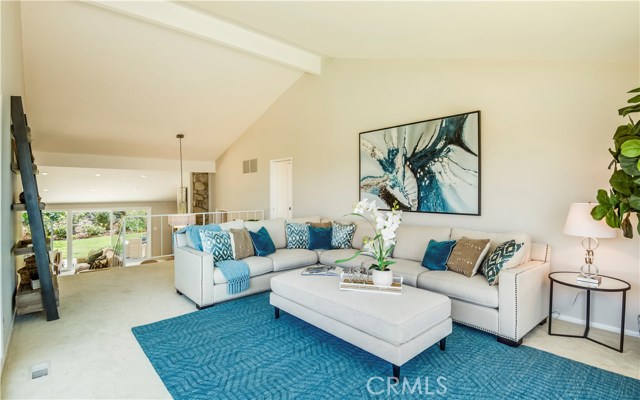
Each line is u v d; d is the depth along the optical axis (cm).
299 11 317
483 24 260
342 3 276
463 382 216
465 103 384
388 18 290
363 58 491
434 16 264
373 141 483
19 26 360
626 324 288
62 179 792
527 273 274
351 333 241
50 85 470
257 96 629
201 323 312
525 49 298
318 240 466
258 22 383
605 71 293
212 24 426
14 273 349
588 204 270
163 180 924
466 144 379
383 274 271
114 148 670
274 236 467
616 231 269
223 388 212
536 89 331
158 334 288
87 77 471
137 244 1056
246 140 741
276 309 321
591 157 301
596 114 298
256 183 717
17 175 393
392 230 271
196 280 352
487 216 367
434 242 352
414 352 221
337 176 545
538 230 332
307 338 280
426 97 422
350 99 521
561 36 251
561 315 322
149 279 462
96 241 1012
